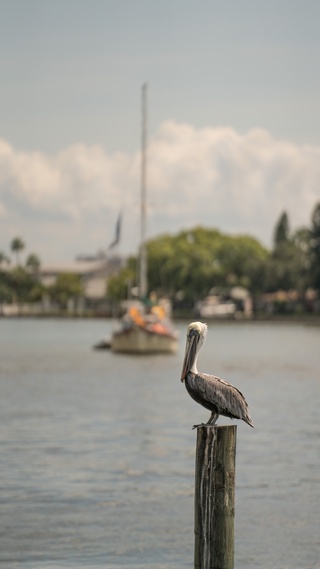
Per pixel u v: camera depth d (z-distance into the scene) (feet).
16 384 222.89
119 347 325.83
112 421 151.84
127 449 123.75
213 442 54.39
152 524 87.25
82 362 300.20
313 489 99.86
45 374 254.47
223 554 54.60
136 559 78.28
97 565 77.05
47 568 76.02
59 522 87.61
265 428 143.64
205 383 54.95
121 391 204.54
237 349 399.85
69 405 175.94
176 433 138.51
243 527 86.63
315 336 532.32
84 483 102.83
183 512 91.50
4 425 146.20
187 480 104.58
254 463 113.60
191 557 79.05
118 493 98.43
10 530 85.10
